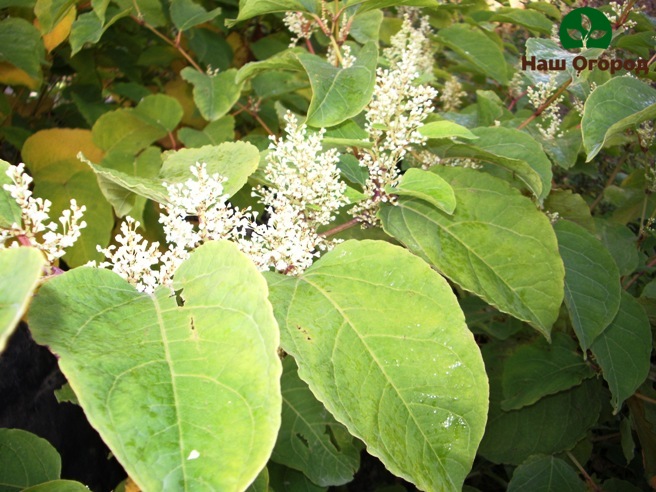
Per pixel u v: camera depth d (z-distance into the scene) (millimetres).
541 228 425
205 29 934
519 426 688
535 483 644
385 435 260
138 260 304
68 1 646
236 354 221
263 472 451
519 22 786
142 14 789
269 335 222
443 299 304
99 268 278
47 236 289
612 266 526
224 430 198
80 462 645
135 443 191
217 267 266
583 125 405
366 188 443
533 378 653
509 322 732
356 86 438
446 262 409
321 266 332
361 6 526
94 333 233
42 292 248
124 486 541
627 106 415
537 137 675
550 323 402
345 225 446
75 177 696
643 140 688
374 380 279
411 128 439
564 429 685
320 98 428
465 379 282
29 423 576
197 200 332
